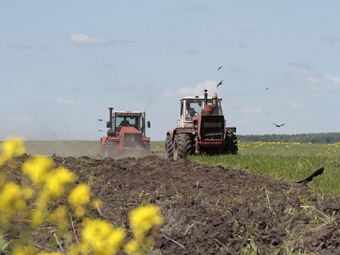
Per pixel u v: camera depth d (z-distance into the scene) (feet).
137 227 24.38
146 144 202.28
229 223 50.47
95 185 75.87
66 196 26.89
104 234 23.80
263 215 53.78
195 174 94.53
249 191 75.56
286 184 85.25
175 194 70.03
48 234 36.78
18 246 26.68
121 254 34.91
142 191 69.21
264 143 361.51
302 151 277.85
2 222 25.71
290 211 55.52
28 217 26.23
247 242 46.98
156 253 42.01
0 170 26.94
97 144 342.44
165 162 111.65
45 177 25.41
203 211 54.80
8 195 25.05
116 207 59.62
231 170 102.89
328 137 515.09
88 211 41.86
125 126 214.90
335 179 100.07
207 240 46.03
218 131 180.96
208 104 186.60
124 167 94.73
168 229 47.93
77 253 26.35
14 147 25.58
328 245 46.29
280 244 47.29
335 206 57.36
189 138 179.01
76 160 102.63
